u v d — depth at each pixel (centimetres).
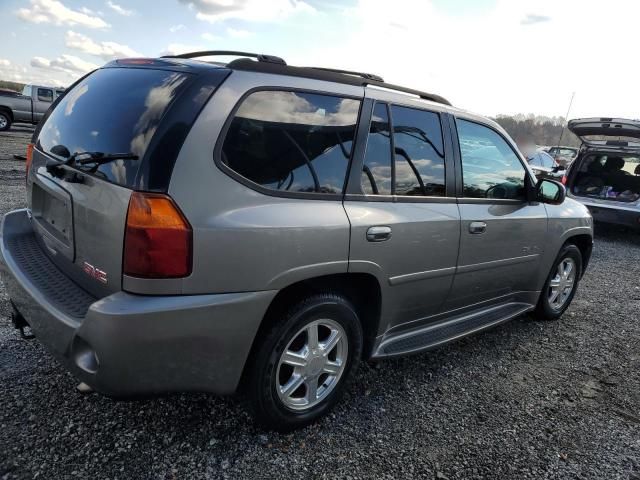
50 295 227
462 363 361
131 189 199
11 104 1850
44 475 212
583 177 962
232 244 210
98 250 213
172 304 200
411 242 287
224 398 281
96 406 262
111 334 193
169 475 220
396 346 304
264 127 228
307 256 235
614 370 370
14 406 255
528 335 427
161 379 208
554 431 284
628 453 269
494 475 242
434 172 310
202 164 205
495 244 355
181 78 221
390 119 284
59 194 241
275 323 235
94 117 239
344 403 292
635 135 847
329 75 260
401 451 253
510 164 377
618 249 846
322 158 248
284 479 226
